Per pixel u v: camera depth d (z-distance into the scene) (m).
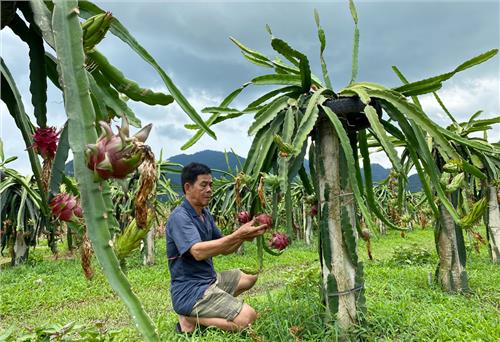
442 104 4.27
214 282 3.00
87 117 0.86
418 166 2.71
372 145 4.07
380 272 5.60
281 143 1.99
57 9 0.90
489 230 5.54
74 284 6.48
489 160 4.47
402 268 6.06
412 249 6.72
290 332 2.62
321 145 2.67
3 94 1.09
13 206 8.12
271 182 2.30
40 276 7.34
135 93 1.17
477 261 6.14
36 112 1.21
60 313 4.84
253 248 11.09
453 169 2.97
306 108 2.53
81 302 5.54
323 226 2.64
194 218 3.06
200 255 2.73
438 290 4.11
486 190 5.13
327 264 2.64
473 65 2.50
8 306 5.25
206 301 2.81
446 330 2.80
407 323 2.93
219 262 8.41
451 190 2.96
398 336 2.79
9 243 8.81
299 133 2.31
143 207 0.91
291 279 4.02
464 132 4.24
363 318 2.62
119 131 0.79
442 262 4.15
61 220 1.17
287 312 2.95
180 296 2.90
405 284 4.46
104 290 5.96
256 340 2.51
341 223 2.62
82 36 0.91
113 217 0.98
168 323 3.28
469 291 4.04
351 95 2.56
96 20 0.98
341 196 2.64
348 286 2.62
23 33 1.16
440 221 4.02
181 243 2.83
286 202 2.49
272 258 8.71
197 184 3.04
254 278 3.39
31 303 5.44
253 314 2.82
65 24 0.89
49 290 6.19
